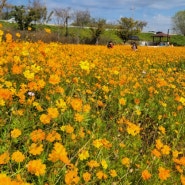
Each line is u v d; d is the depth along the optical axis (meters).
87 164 4.02
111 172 3.96
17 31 21.98
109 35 64.25
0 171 3.47
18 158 3.15
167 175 3.45
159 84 8.38
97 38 50.19
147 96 8.70
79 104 4.40
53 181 3.48
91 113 6.08
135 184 4.25
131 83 9.32
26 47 8.52
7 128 4.50
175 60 20.94
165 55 24.36
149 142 6.21
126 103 7.55
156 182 4.25
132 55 22.00
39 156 3.97
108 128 5.89
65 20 46.94
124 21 57.50
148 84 9.70
